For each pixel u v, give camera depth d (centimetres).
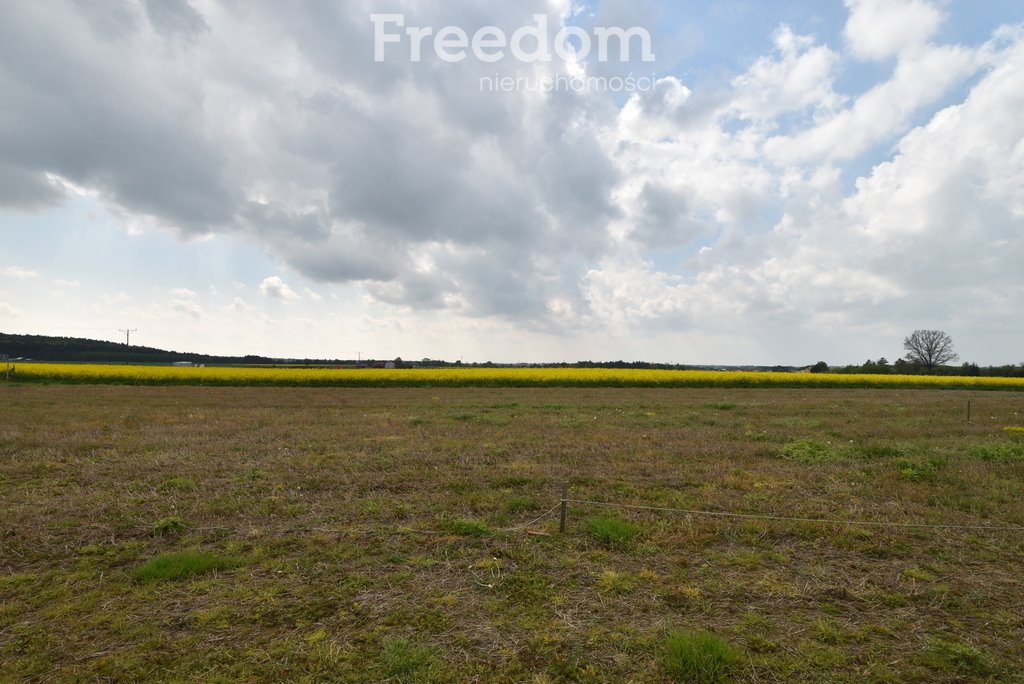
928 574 402
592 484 679
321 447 925
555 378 2991
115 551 451
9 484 676
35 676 277
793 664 285
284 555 439
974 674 280
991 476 695
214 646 303
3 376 2892
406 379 2953
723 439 1027
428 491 645
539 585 379
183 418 1344
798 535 489
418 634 314
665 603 355
